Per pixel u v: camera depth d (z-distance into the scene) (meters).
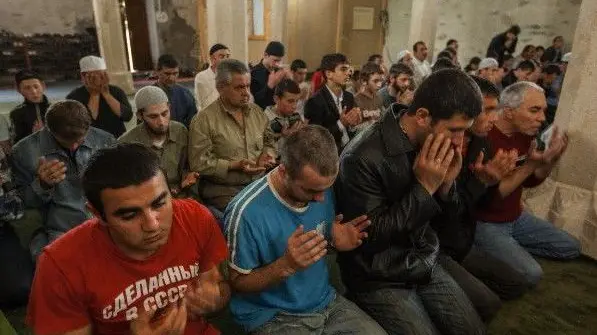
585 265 2.76
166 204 1.08
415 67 6.59
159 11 12.89
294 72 5.00
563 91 2.93
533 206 3.15
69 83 11.30
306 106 3.90
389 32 13.08
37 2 11.41
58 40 11.71
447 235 2.14
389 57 12.57
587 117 2.76
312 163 1.31
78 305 1.16
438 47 11.21
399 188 1.72
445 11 10.90
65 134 2.22
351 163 1.69
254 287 1.45
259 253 1.50
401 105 1.80
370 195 1.69
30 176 2.39
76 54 11.99
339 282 2.56
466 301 1.92
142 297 1.24
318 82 5.59
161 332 1.13
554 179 3.02
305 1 11.95
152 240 1.08
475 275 2.35
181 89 4.26
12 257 2.38
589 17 2.68
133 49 13.70
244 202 1.49
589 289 2.50
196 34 13.25
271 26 11.33
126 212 1.01
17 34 11.35
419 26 9.35
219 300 1.41
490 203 2.37
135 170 1.00
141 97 2.52
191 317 1.41
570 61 2.84
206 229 1.36
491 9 10.12
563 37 9.16
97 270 1.16
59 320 1.15
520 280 2.29
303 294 1.62
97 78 3.51
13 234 2.50
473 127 2.11
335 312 1.70
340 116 3.79
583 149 2.80
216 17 6.27
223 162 2.70
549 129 3.07
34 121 3.68
